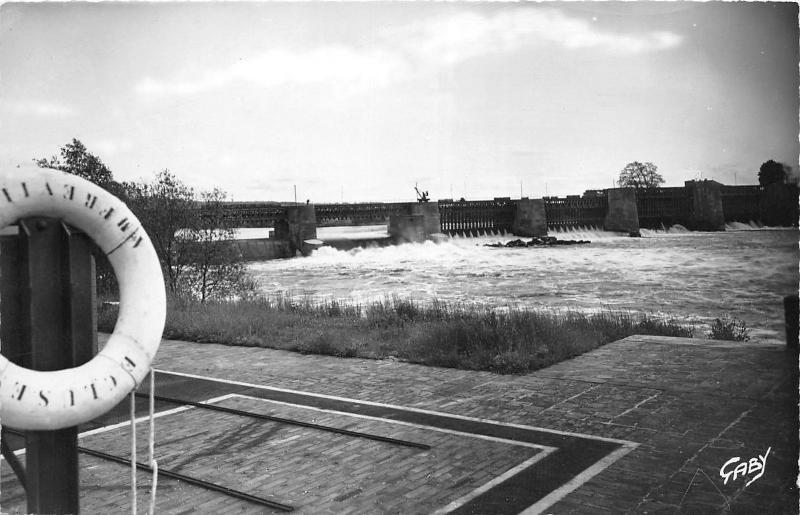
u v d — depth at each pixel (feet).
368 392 30.86
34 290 12.84
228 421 26.50
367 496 18.35
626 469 19.77
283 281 209.87
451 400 28.81
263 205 314.35
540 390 30.01
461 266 257.34
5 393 11.56
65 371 12.37
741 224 406.62
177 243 73.10
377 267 258.78
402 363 37.60
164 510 17.65
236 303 61.05
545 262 265.54
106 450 22.95
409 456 21.63
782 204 369.09
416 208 337.31
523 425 24.71
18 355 13.00
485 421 25.40
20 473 14.06
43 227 12.92
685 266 234.79
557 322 43.75
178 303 58.85
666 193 414.82
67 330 13.15
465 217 368.89
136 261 13.21
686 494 17.76
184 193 74.54
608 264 252.21
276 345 43.96
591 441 22.52
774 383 29.27
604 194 406.00
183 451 22.70
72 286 13.05
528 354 35.81
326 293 170.30
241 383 33.60
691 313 123.34
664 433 23.04
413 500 18.02
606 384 30.63
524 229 372.79
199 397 30.76
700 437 22.43
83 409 12.23
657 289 175.32
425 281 206.39
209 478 19.97
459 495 18.28
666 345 40.34
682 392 28.50
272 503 17.76
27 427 11.85
